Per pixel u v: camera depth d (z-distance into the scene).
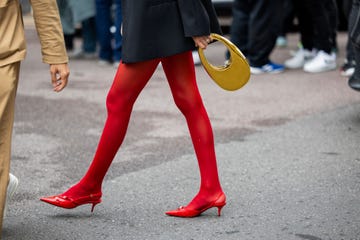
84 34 18.98
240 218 6.92
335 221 6.81
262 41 15.85
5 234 6.54
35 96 13.59
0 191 5.61
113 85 6.58
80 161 9.18
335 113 11.77
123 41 6.40
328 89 13.94
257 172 8.50
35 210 7.23
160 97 13.45
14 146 9.91
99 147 6.71
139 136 10.48
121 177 8.36
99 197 6.95
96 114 12.01
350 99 12.94
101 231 6.62
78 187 6.86
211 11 6.49
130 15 6.31
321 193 7.68
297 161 8.96
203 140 6.82
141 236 6.48
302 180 8.16
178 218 6.95
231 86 6.53
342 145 9.71
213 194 6.92
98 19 17.45
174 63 6.69
